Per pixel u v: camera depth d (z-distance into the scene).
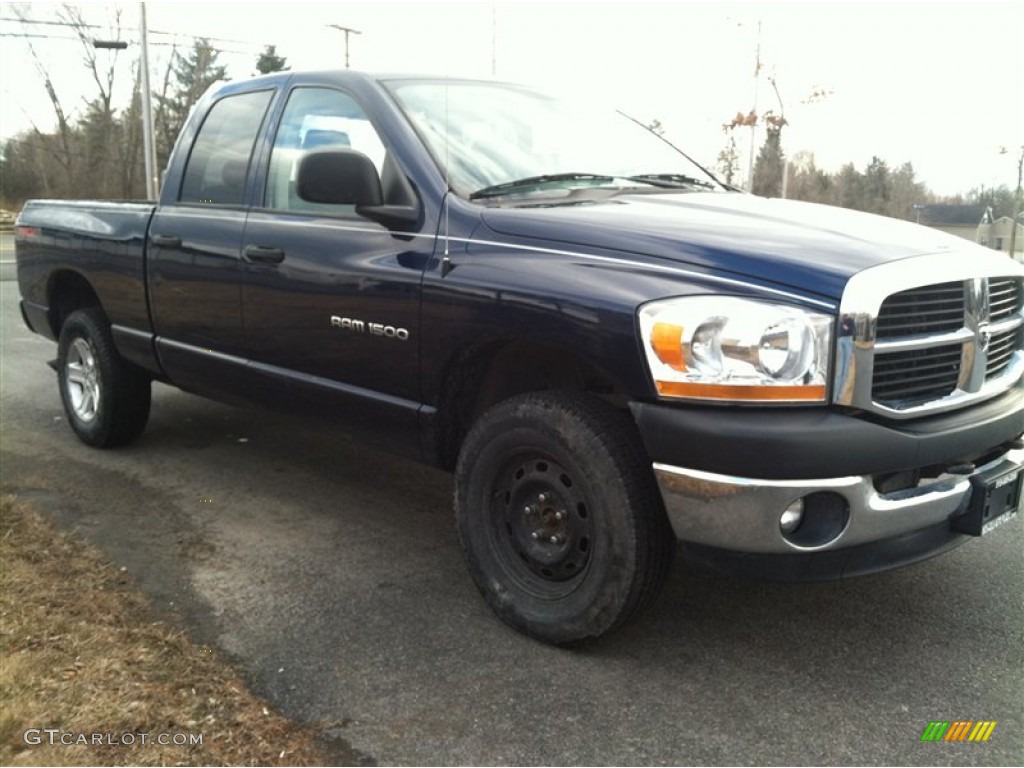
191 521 4.35
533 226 3.19
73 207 5.44
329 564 3.89
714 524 2.75
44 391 7.00
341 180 3.47
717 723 2.76
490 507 3.33
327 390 3.88
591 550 3.02
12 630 3.09
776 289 2.71
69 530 4.18
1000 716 2.80
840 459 2.65
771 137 31.75
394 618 3.40
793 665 3.09
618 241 3.02
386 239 3.57
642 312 2.78
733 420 2.68
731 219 3.20
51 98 49.53
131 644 3.11
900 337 2.81
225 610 3.45
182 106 48.91
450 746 2.64
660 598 3.55
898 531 2.82
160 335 4.80
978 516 2.99
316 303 3.81
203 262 4.38
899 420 2.80
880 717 2.79
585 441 2.94
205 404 6.55
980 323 3.03
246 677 2.98
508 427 3.17
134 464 5.19
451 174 3.53
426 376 3.45
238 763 2.52
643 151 4.39
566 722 2.76
